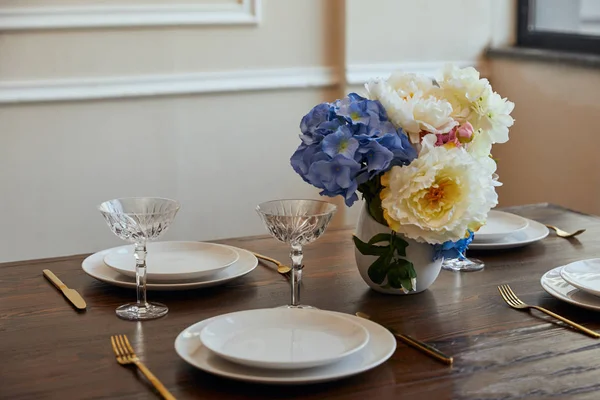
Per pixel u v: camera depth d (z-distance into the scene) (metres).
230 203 3.00
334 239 1.68
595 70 2.72
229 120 2.93
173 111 2.84
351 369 0.97
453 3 3.18
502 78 3.22
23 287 1.35
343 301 1.28
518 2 3.26
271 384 0.93
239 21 2.85
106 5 2.67
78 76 2.68
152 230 1.18
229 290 1.34
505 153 3.24
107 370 1.01
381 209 1.26
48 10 2.58
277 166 3.04
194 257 1.45
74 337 1.12
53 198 2.73
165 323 1.18
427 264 1.29
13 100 2.59
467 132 1.27
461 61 3.24
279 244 1.64
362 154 1.21
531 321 1.20
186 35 2.81
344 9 2.99
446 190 1.19
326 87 3.06
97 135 2.75
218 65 2.88
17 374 1.00
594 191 2.79
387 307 1.26
